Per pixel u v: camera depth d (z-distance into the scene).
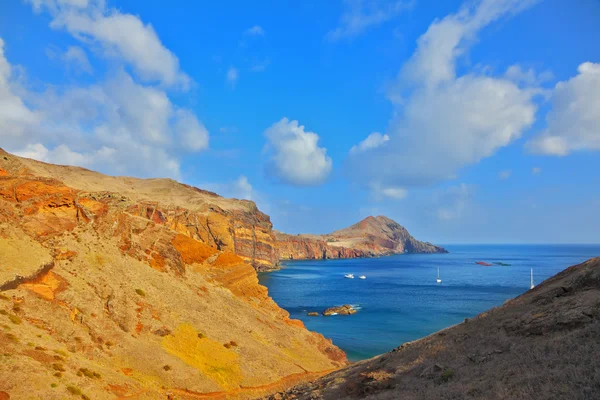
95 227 48.97
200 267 65.19
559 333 20.55
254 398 36.38
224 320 50.22
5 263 32.34
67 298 34.47
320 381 33.31
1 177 43.06
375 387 23.61
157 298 44.53
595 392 12.84
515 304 30.56
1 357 22.94
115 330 35.44
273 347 51.66
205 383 35.03
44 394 22.16
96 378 27.33
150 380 31.77
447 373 20.91
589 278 26.69
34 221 41.75
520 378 16.30
